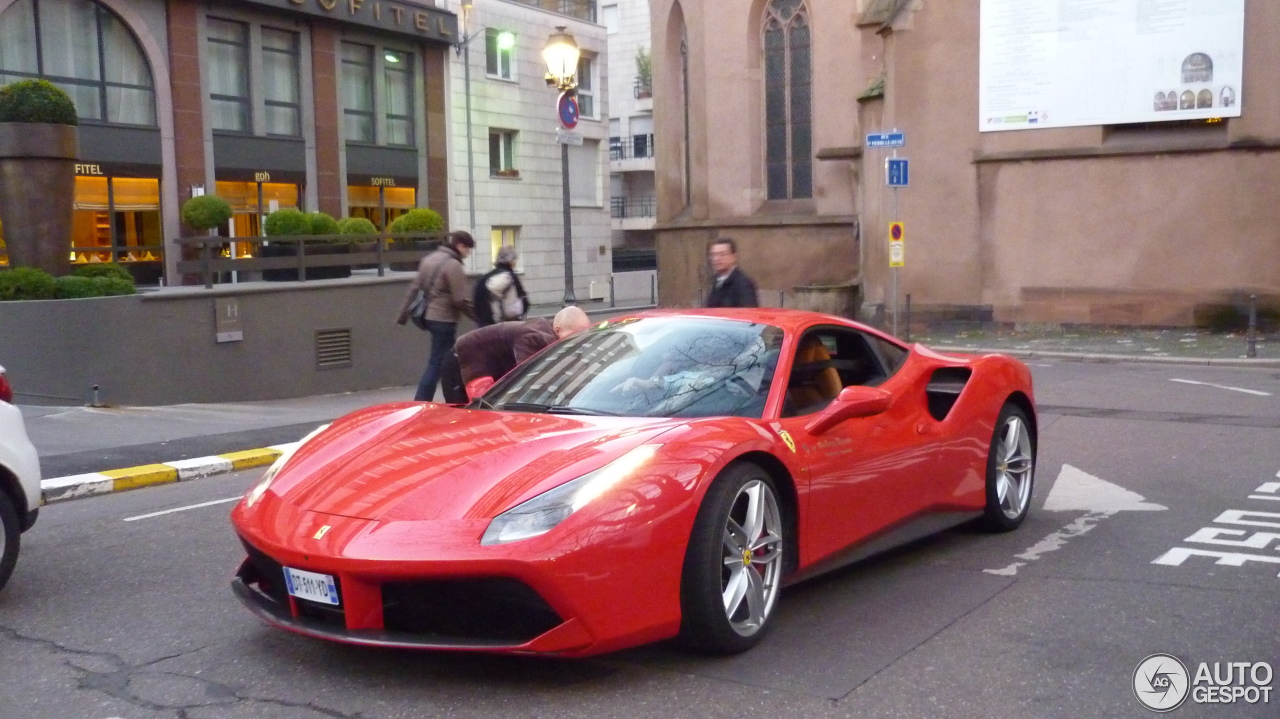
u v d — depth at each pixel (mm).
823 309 24609
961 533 6207
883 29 22250
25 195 13273
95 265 14391
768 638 4402
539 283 38031
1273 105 19359
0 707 3836
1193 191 20000
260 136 27031
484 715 3650
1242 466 7969
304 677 4047
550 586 3584
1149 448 8805
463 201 34188
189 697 3883
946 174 21938
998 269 21672
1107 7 20203
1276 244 19500
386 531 3736
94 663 4273
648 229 61156
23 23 22203
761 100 26812
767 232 26547
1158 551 5723
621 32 61375
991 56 21250
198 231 25484
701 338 5094
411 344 15859
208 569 5711
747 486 4211
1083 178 20812
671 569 3863
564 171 22688
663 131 29391
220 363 13195
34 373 11867
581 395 4844
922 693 3809
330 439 4652
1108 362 16828
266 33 27328
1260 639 4344
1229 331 19859
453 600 3709
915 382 5512
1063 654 4191
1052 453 8688
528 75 37062
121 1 23766
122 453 9234
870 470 4945
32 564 5906
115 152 23688
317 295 14383
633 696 3793
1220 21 19453
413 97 32438
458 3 33469
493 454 4125
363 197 30688
